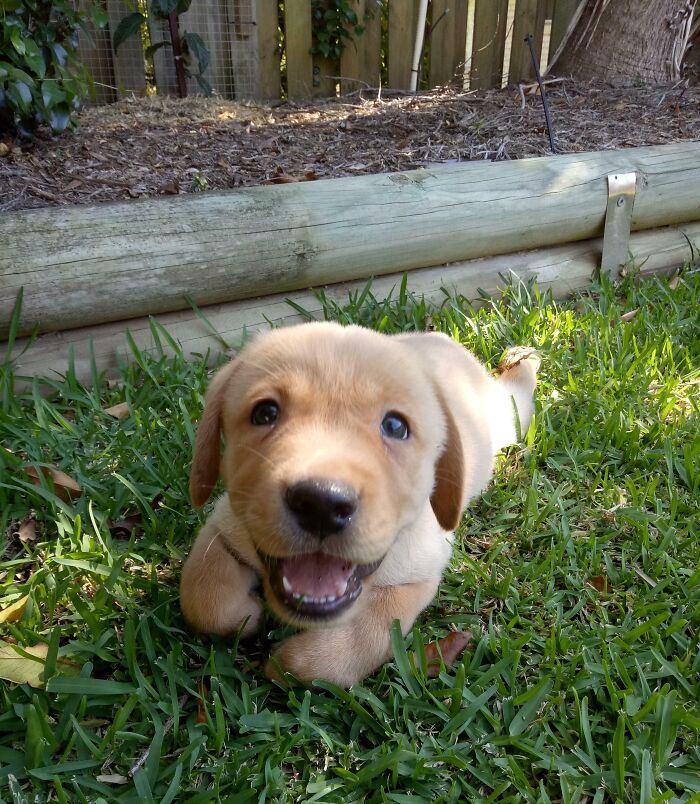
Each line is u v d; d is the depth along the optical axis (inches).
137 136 48.5
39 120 44.0
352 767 17.3
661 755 17.4
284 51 65.8
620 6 62.6
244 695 18.2
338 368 16.6
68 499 24.7
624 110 55.5
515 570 23.0
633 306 40.3
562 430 29.4
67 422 27.2
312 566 16.2
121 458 26.2
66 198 37.0
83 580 21.4
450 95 63.9
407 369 17.6
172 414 28.6
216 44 63.6
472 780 17.3
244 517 16.0
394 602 19.4
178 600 20.7
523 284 39.6
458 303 37.8
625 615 21.6
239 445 16.8
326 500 14.3
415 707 18.5
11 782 15.6
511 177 39.5
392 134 50.7
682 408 31.5
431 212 37.0
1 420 26.8
